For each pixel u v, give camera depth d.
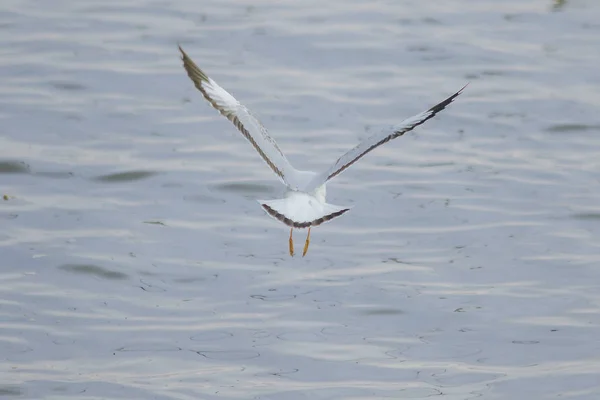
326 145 19.14
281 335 13.97
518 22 24.38
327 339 13.89
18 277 15.32
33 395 12.52
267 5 25.42
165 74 21.92
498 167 18.67
